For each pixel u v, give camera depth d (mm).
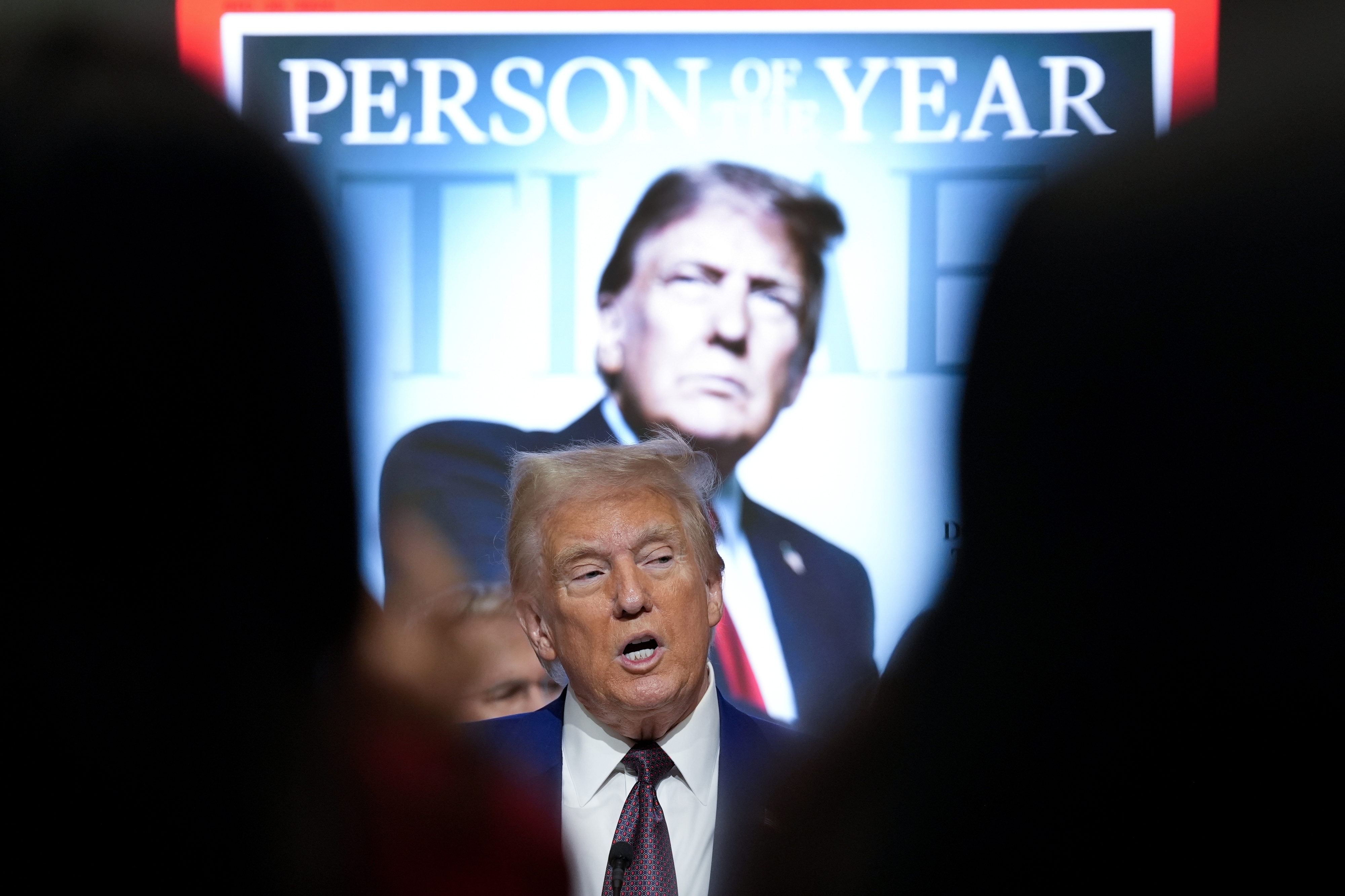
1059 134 7816
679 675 3684
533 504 3953
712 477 4223
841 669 7773
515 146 7961
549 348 7938
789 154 7961
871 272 7941
